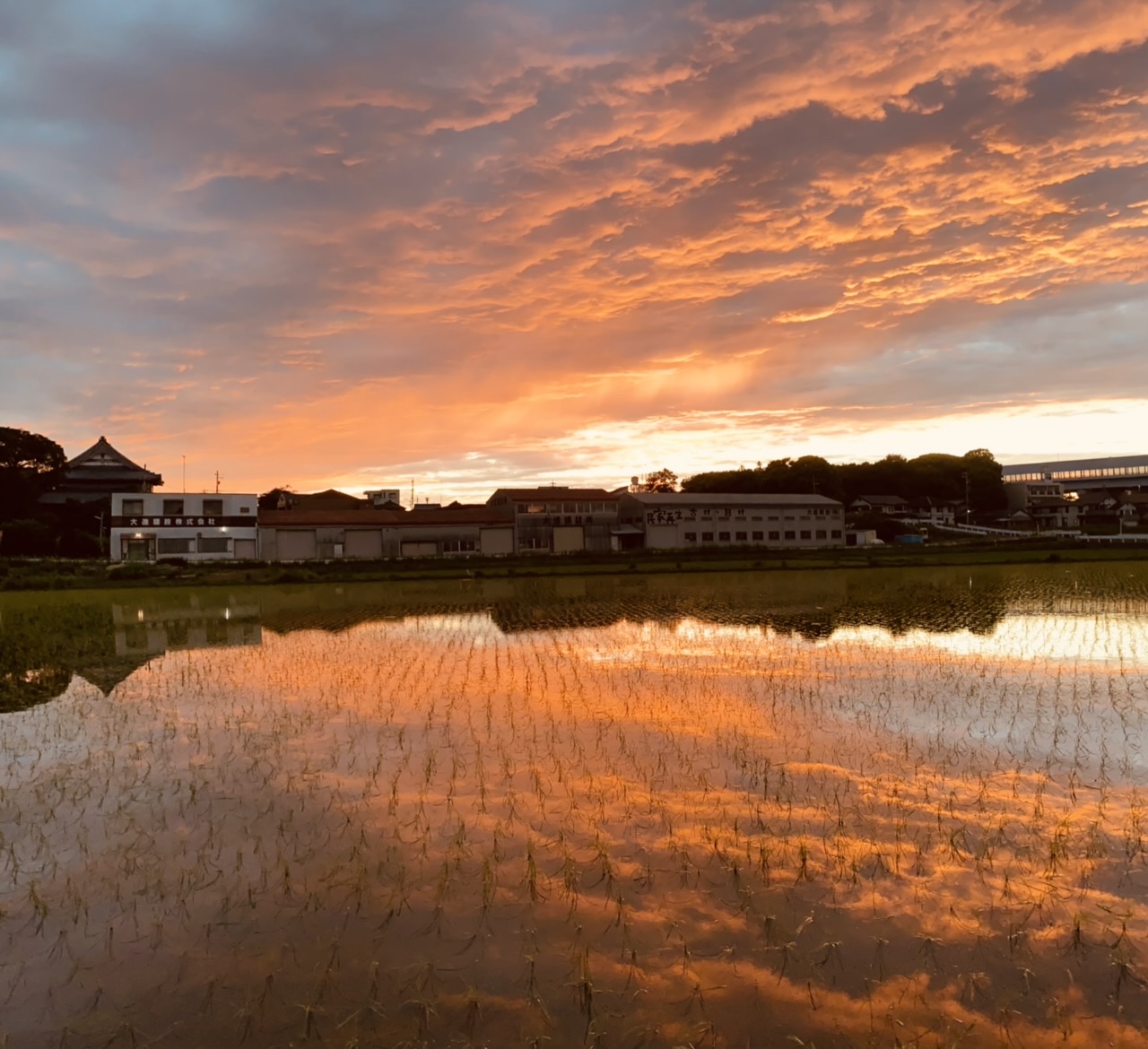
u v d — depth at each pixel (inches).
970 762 454.3
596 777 434.3
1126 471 6614.2
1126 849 337.7
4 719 593.3
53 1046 231.1
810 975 255.4
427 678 729.0
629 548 3361.2
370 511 3157.0
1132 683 666.2
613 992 249.1
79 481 3609.7
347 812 390.9
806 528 3474.4
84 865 341.1
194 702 642.2
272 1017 241.8
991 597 1376.7
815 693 637.9
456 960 266.5
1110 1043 225.5
